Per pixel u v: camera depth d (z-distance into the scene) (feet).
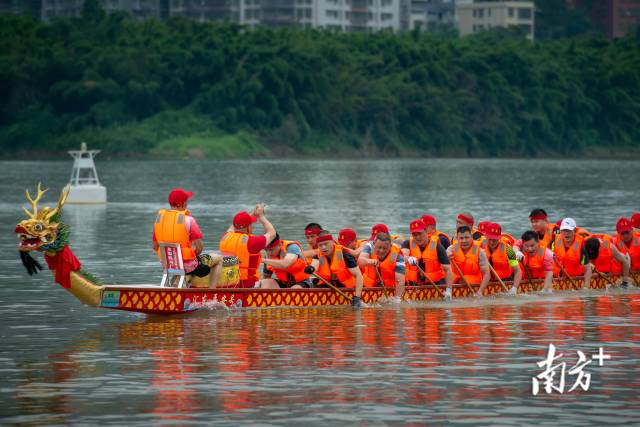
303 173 483.10
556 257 113.70
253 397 65.92
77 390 67.41
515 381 70.08
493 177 454.81
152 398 65.62
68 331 87.66
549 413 62.54
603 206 267.59
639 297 110.11
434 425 60.13
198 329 88.48
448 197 305.32
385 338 84.79
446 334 86.79
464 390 67.62
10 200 286.05
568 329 89.56
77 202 272.10
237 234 99.96
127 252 152.76
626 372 72.69
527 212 241.76
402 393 66.90
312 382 69.67
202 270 96.02
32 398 65.46
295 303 100.01
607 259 116.57
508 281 109.09
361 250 104.32
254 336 85.40
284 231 191.01
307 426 59.93
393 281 103.60
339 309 99.35
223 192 331.77
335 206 262.88
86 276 90.68
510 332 87.86
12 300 105.29
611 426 60.13
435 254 104.99
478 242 106.63
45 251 89.56
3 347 80.84
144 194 319.06
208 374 71.72
